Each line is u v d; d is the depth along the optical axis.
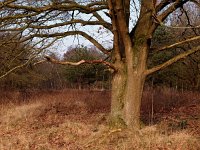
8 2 8.93
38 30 10.07
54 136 10.23
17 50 10.00
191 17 15.52
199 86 22.34
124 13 9.52
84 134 10.04
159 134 9.38
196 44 13.60
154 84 24.56
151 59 21.42
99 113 14.86
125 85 9.86
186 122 11.73
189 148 8.30
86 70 30.72
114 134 9.34
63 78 33.56
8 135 11.08
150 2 9.89
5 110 16.67
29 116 15.12
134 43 9.89
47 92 26.89
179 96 19.59
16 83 27.62
